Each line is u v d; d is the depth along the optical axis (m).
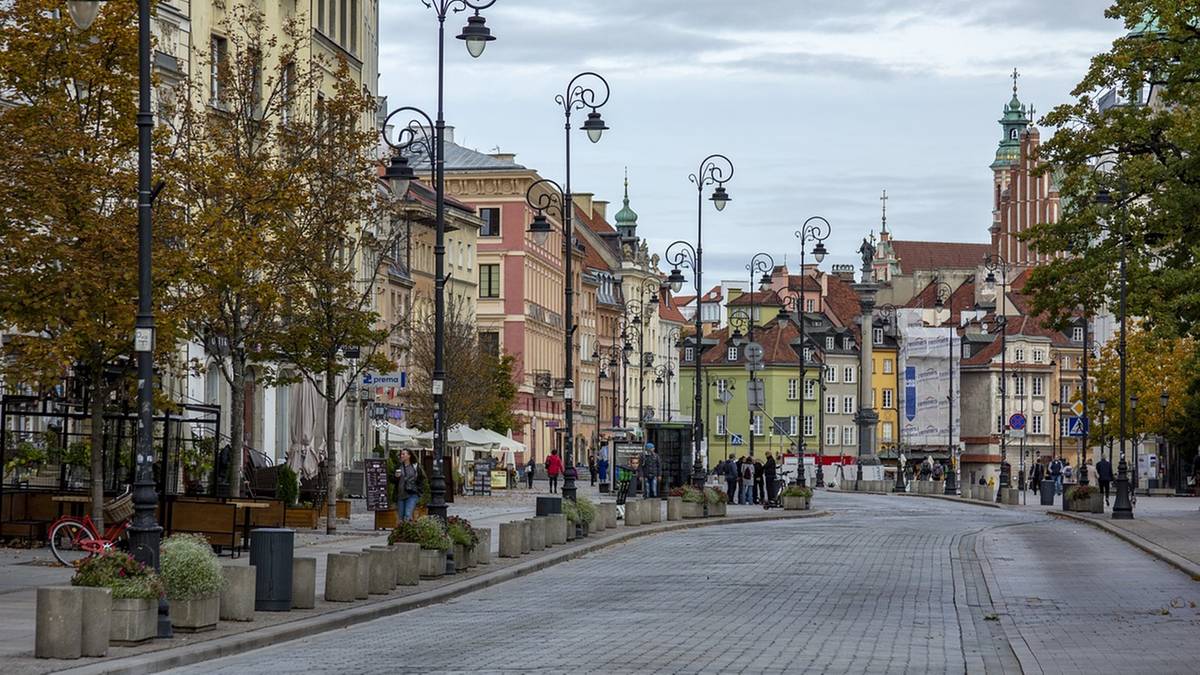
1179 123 53.72
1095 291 57.88
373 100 51.19
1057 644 23.59
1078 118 57.41
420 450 75.00
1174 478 131.50
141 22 23.80
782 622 26.91
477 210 146.25
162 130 37.09
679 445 82.25
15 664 20.34
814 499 99.25
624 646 23.31
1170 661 21.58
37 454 39.78
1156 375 123.56
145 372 23.56
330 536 48.97
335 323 50.22
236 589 25.69
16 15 35.53
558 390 160.50
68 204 34.25
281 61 50.06
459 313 107.25
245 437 67.06
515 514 66.38
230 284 41.06
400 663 21.44
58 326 35.28
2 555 37.03
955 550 46.31
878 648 23.19
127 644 22.31
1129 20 55.94
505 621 27.31
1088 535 54.69
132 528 23.42
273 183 46.25
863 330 129.75
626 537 51.84
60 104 35.28
